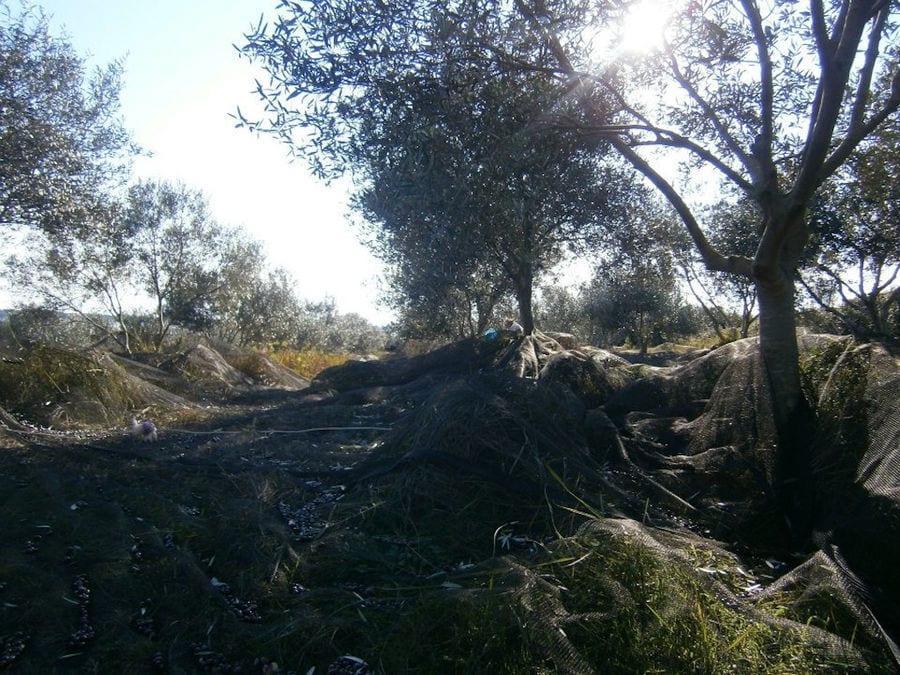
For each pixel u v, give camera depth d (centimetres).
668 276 1494
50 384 865
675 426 607
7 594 352
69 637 323
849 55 458
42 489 500
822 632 323
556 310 2858
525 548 436
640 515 481
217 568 410
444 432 538
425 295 1311
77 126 1084
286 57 517
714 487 510
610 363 853
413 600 364
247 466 608
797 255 553
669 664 304
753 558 446
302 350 2752
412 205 527
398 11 508
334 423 914
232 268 2014
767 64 545
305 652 322
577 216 791
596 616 325
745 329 1825
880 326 1004
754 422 523
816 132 470
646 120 591
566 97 539
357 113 524
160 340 1919
